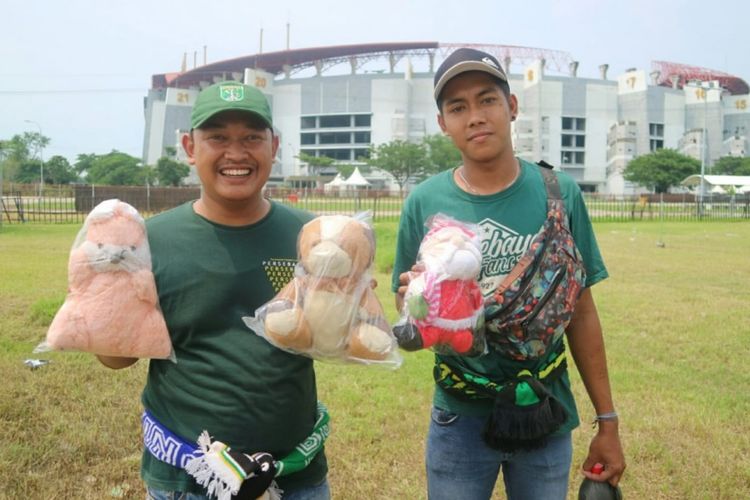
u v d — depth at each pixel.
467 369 2.32
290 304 2.03
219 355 2.10
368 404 5.25
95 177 92.69
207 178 2.11
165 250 2.15
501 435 2.22
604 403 2.48
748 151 111.00
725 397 5.45
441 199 2.43
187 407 2.10
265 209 2.26
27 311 7.97
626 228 26.86
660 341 7.29
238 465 1.93
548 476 2.37
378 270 11.82
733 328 7.91
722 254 16.31
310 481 2.24
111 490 3.83
